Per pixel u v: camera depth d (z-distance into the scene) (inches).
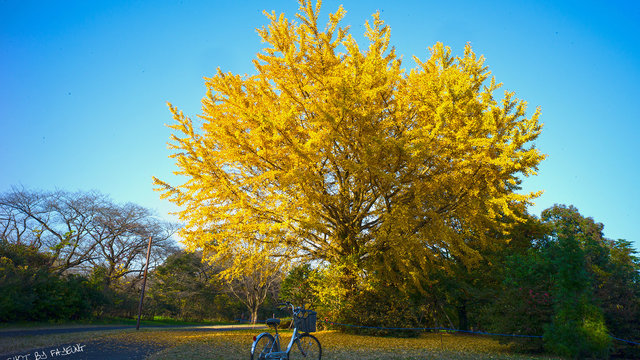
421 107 405.4
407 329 457.7
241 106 426.0
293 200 428.8
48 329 512.1
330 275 490.3
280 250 522.9
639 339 277.6
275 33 468.1
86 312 721.0
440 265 526.3
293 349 288.0
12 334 404.8
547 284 312.2
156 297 1117.1
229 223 461.4
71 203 981.2
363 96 367.9
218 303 1369.3
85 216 993.5
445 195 434.9
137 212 1095.6
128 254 1097.4
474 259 429.1
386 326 465.7
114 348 295.3
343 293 490.3
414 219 424.5
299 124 490.9
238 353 271.7
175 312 1236.5
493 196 394.0
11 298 562.9
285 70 478.6
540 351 310.0
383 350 315.9
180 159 426.6
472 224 441.4
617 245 431.2
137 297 1051.3
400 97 461.7
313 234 507.2
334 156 426.9
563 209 619.8
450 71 382.0
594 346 208.2
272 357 202.8
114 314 883.4
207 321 1318.9
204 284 1256.2
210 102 454.0
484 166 369.7
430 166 412.8
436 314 565.9
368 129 389.7
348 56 445.1
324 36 433.7
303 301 584.4
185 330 570.6
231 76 459.8
